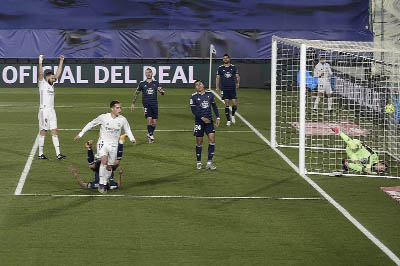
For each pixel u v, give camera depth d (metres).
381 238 41.34
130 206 48.19
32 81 139.62
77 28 140.88
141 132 82.44
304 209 47.94
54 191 52.25
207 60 142.25
